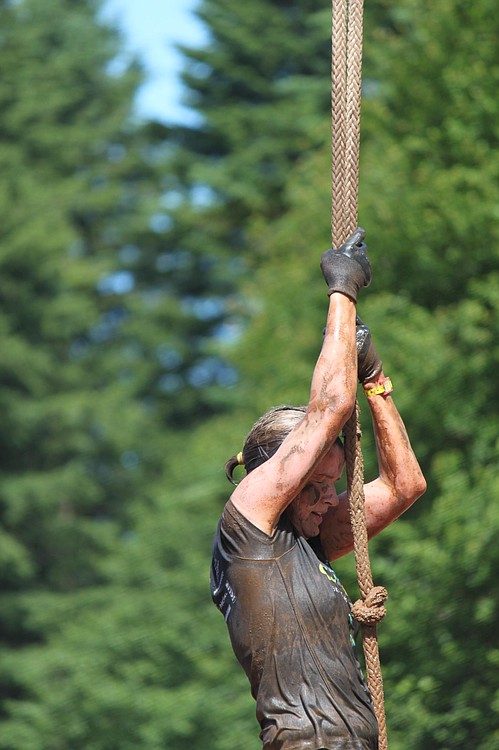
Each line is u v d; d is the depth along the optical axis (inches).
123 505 3873.0
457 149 1963.6
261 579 458.6
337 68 502.6
